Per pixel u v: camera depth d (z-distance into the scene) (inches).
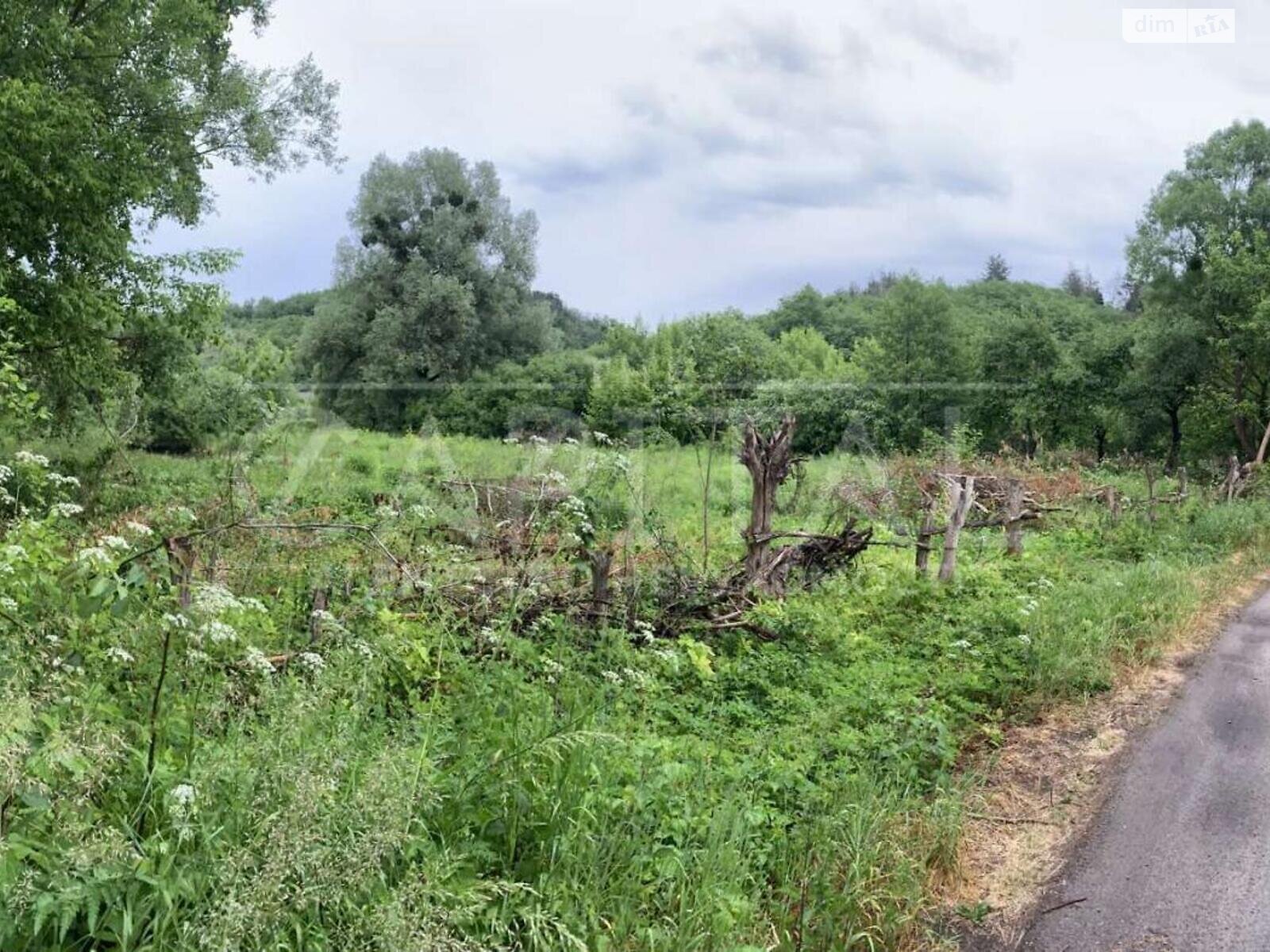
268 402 576.7
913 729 240.8
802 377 1224.2
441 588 263.1
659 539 348.2
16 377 374.3
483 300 1907.0
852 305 2955.2
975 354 1663.4
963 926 173.8
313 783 121.4
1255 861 194.9
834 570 395.2
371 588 266.8
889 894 169.8
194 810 119.0
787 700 261.0
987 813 217.8
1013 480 711.7
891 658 310.3
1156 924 173.3
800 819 190.2
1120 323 1943.9
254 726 143.7
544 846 149.4
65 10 602.5
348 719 156.1
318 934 115.6
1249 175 1517.0
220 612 151.9
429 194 1927.9
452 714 183.6
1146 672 327.0
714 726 238.4
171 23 664.4
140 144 601.3
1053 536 601.3
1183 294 1501.0
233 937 106.9
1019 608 350.9
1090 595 392.8
